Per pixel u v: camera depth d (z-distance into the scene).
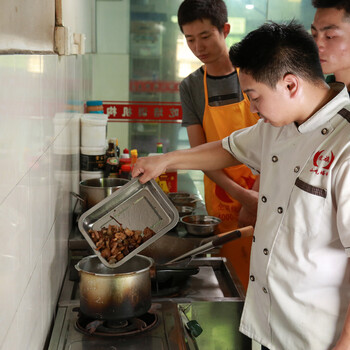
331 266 1.30
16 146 0.94
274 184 1.42
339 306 1.32
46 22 1.46
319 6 1.51
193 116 2.88
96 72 3.79
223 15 2.55
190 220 2.43
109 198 1.58
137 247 1.57
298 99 1.25
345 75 1.60
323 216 1.28
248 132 1.64
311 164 1.29
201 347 1.64
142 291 1.45
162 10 3.71
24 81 1.01
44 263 1.35
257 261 1.46
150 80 3.83
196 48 2.60
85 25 3.12
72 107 2.27
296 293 1.35
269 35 1.20
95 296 1.41
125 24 3.73
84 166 2.74
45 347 1.39
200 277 1.94
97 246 1.56
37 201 1.21
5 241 0.86
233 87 2.74
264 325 1.46
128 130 3.90
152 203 1.65
